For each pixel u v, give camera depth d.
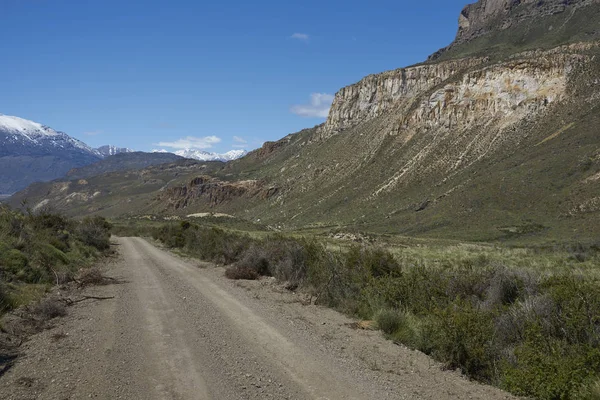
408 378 6.15
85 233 26.38
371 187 115.19
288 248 16.14
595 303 6.84
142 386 5.51
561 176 71.06
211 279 15.48
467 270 11.91
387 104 165.62
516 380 5.78
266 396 5.30
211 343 7.45
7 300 9.49
